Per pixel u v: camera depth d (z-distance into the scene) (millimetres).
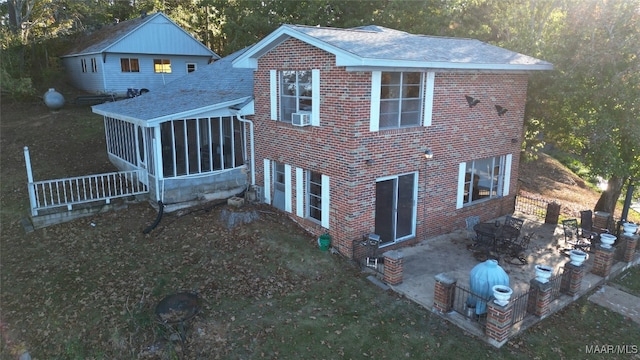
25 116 27656
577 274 11508
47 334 10172
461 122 14984
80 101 30406
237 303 10859
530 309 10750
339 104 12367
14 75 31594
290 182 14945
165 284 11641
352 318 10406
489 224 14141
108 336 9906
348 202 12602
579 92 15969
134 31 31750
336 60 11742
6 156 22000
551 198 24422
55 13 39562
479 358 9219
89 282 11844
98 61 31844
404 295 11352
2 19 38344
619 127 15812
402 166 13539
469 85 14883
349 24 27750
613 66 15586
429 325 10211
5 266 12852
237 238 13812
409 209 14414
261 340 9648
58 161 21688
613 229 16141
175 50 34125
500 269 10195
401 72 13039
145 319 10234
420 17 27141
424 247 14305
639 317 11148
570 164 32719
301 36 12742
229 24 31594
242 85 18625
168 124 15281
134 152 18125
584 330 10477
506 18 23688
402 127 13367
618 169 15328
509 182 17719
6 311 11000
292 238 13906
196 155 16125
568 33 17281
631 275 13586
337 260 12844
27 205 16906
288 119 14727
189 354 9320
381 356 9273
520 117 17344
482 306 10117
